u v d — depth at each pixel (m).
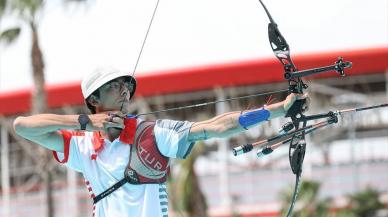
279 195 74.94
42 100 65.06
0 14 64.81
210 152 83.75
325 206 71.50
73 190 82.69
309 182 71.00
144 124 13.77
